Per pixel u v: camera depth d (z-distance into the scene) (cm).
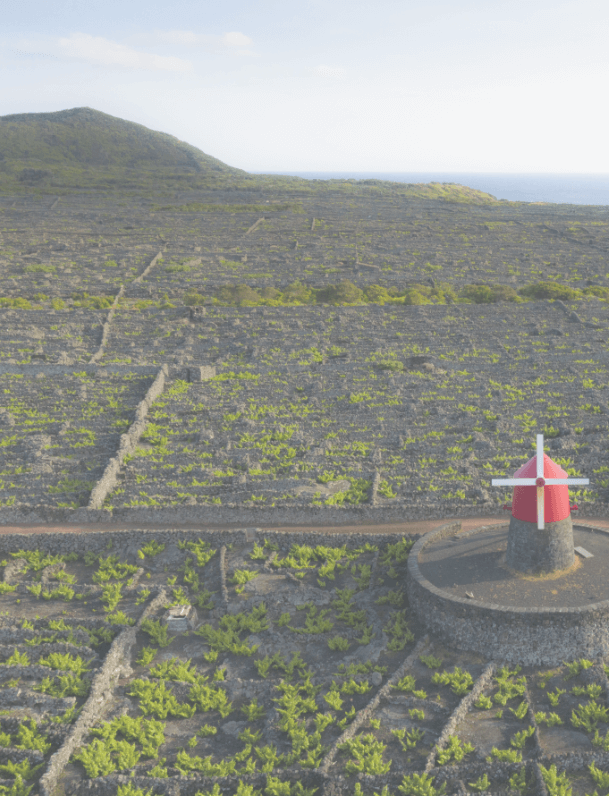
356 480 5712
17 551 4806
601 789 2691
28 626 3878
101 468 6069
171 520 5291
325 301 12875
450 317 11506
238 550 4719
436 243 19438
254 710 3244
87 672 3469
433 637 3662
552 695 3189
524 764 2783
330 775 2831
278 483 5647
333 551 4550
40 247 18125
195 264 16375
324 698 3288
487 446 6138
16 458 6312
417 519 5159
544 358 8956
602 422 6631
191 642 3841
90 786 2803
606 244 19200
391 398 7550
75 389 8006
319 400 7625
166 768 2889
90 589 4288
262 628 3881
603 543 3956
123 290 13562
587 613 3328
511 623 3378
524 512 3612
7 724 3125
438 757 2872
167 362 9338
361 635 3812
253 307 12038
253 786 2791
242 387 8144
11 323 11100
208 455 6241
